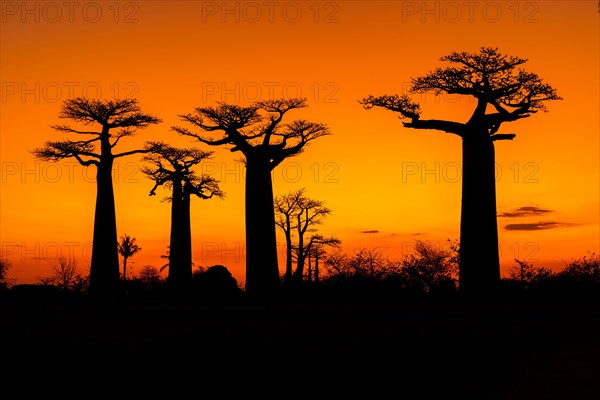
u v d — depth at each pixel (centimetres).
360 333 2102
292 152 4347
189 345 1836
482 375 1548
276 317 2611
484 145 3572
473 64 3544
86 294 4375
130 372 1602
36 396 1444
